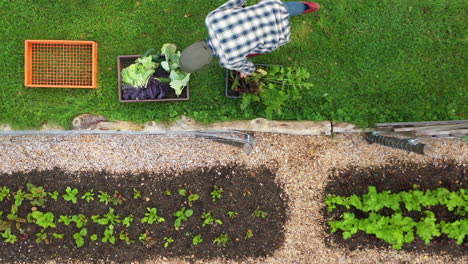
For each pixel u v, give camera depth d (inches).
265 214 203.3
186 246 204.1
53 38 201.0
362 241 204.2
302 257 206.5
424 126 179.0
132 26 201.5
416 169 203.8
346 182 204.1
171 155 205.8
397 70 200.7
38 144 204.2
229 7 128.3
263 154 204.8
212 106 200.1
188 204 203.9
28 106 200.1
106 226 203.9
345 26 199.9
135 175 204.8
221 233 203.9
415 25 199.6
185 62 127.0
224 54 126.4
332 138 204.4
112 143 205.3
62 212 203.8
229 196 203.6
